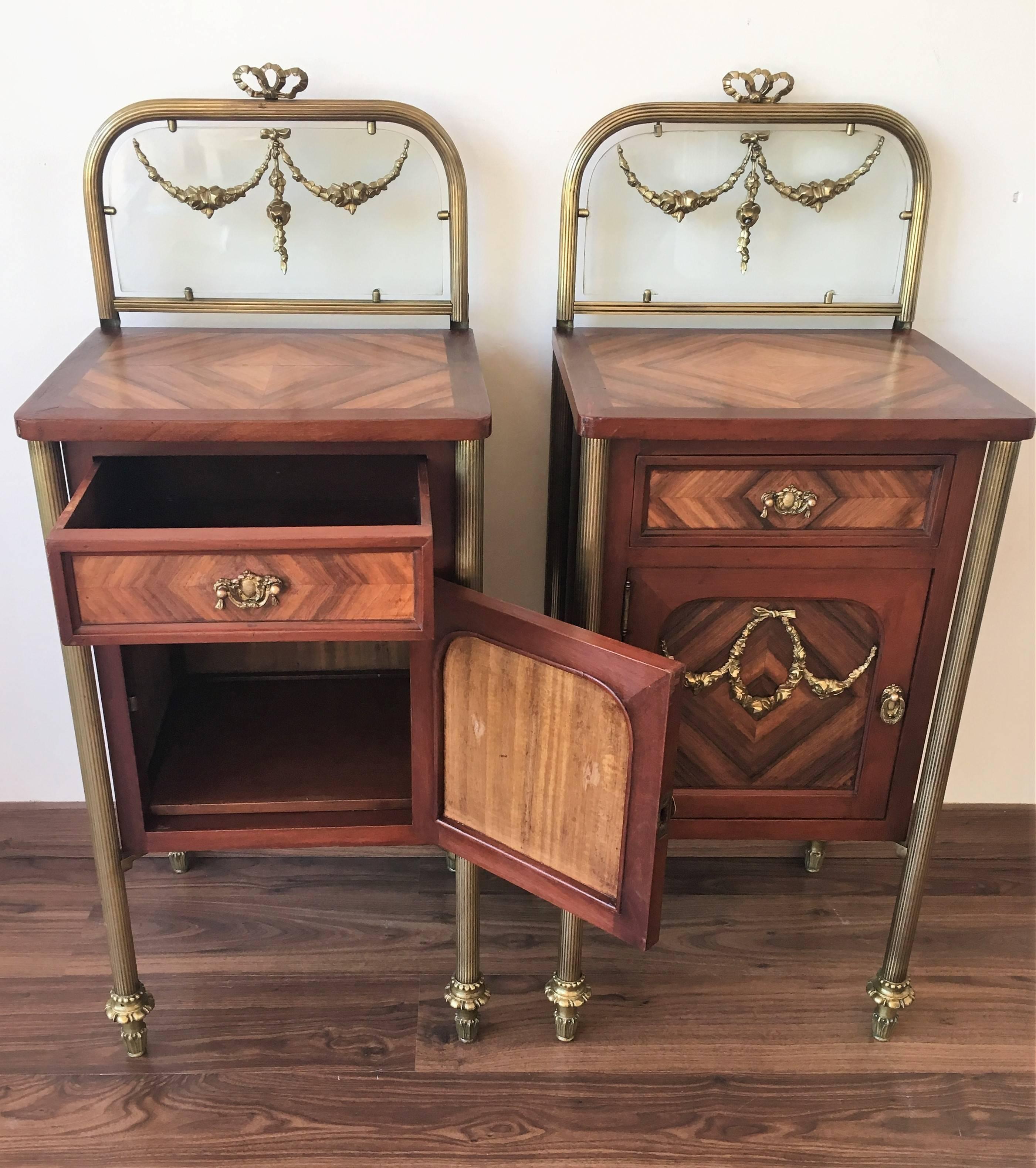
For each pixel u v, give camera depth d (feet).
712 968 5.14
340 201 4.47
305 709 5.11
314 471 4.66
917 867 4.52
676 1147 4.33
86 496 3.69
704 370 4.25
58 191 4.65
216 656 5.36
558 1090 4.54
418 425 3.67
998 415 3.75
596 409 3.75
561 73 4.58
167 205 4.60
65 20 4.39
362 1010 4.87
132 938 4.49
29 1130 4.33
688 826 4.50
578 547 3.97
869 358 4.44
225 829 4.35
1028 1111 4.50
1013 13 4.50
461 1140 4.33
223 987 4.97
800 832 4.53
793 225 4.78
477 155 4.70
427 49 4.52
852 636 4.21
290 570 3.51
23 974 5.00
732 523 3.97
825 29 4.53
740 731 4.36
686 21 4.50
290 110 4.36
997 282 4.96
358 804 4.44
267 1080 4.55
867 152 4.65
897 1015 4.88
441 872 5.69
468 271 4.78
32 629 5.48
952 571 4.07
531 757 3.93
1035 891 5.65
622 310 4.81
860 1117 4.46
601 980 5.07
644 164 4.64
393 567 3.54
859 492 3.94
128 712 4.10
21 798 5.88
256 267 4.75
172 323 4.87
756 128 4.59
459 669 4.00
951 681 4.20
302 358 4.32
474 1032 4.71
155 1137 4.32
